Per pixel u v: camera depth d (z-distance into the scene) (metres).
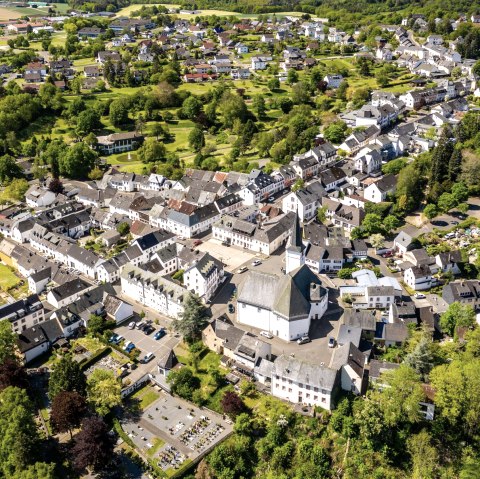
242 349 182.50
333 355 177.88
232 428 165.38
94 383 174.50
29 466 148.75
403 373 157.25
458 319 190.00
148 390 182.25
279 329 195.50
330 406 162.62
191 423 168.25
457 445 153.50
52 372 178.12
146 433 165.50
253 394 173.75
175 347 198.25
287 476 151.00
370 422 150.00
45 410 175.88
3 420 156.38
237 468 153.88
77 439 155.50
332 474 151.00
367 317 191.62
